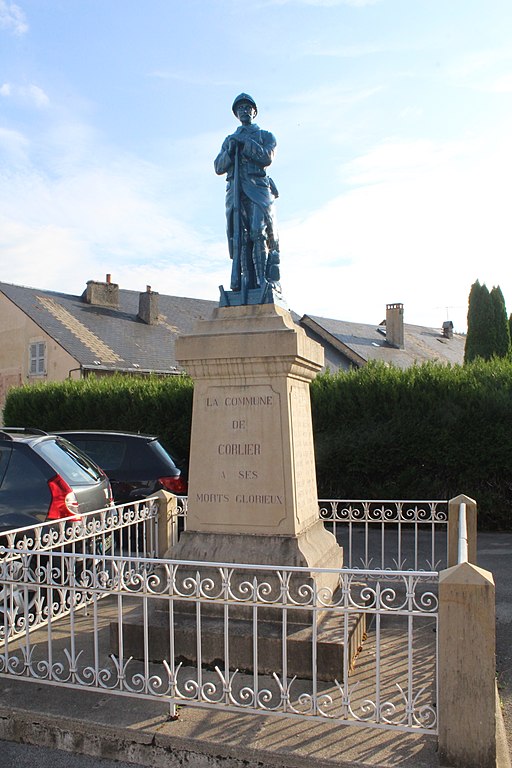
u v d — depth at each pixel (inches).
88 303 1130.7
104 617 223.8
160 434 535.5
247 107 215.5
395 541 402.9
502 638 220.5
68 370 950.4
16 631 196.1
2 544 228.8
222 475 195.5
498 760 134.0
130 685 163.5
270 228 214.2
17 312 1026.1
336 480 479.5
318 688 161.9
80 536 208.5
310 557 186.1
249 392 194.7
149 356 1042.1
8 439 249.9
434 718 140.2
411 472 458.9
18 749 147.5
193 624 180.2
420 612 129.6
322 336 1290.6
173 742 138.6
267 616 181.2
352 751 132.6
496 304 1052.5
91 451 373.1
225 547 190.1
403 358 1316.4
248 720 146.1
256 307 201.5
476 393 450.0
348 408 481.4
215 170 220.1
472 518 223.0
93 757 143.9
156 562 148.2
